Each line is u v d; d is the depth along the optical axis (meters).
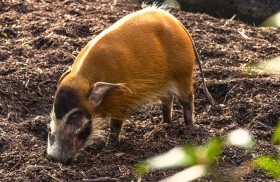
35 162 7.95
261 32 13.30
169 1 7.76
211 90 10.38
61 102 7.61
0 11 13.38
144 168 3.80
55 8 13.70
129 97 8.15
